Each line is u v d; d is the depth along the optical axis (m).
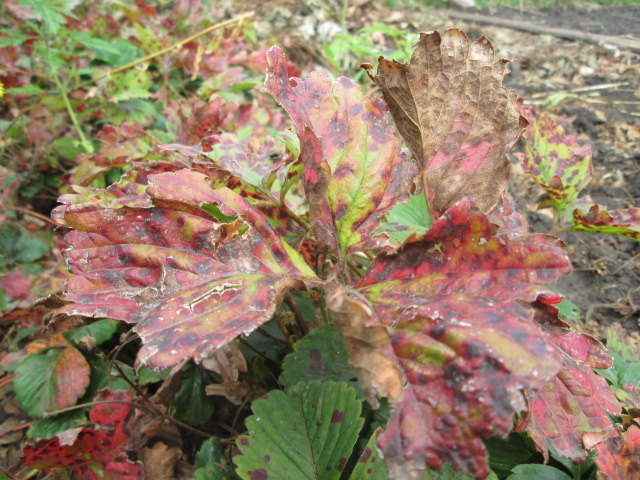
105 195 0.22
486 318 0.13
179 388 0.28
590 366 0.17
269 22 0.71
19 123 0.47
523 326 0.12
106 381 0.32
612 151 0.45
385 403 0.22
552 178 0.28
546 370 0.12
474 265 0.14
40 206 0.46
